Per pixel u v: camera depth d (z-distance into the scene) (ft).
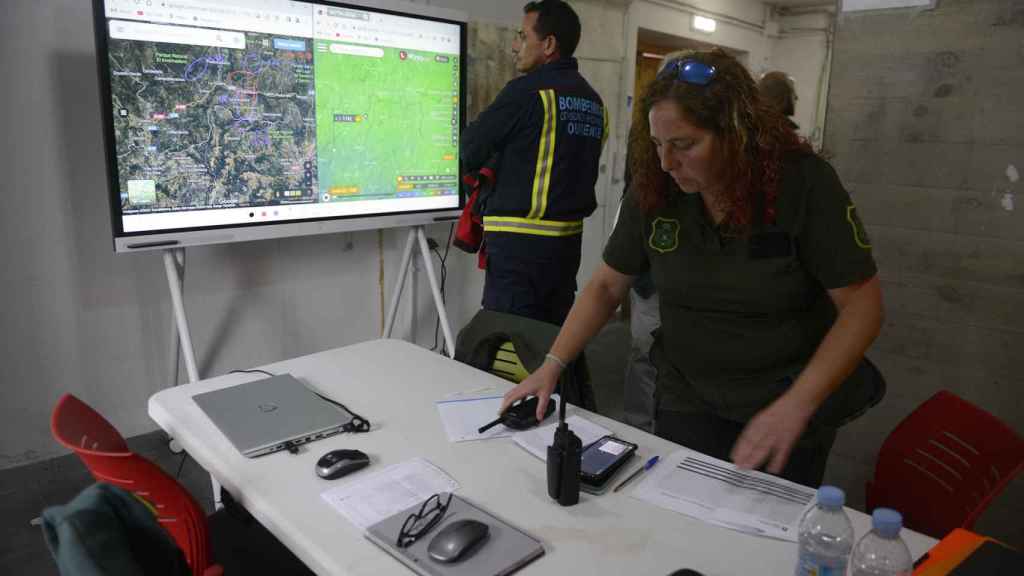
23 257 7.54
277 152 8.60
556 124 7.97
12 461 7.79
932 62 6.24
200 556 3.85
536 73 8.13
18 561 6.42
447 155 10.59
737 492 3.70
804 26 23.72
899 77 6.43
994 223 6.16
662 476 3.88
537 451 4.11
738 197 3.75
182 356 9.02
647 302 8.05
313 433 4.27
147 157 7.49
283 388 4.96
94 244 8.03
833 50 6.76
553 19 8.13
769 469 3.48
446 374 5.46
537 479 3.83
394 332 11.66
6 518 7.06
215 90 7.90
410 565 3.01
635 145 4.25
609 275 4.72
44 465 7.90
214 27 7.77
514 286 8.46
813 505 3.54
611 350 13.52
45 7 7.32
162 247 7.69
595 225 15.76
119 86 7.18
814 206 3.81
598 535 3.28
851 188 6.88
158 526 2.72
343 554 3.11
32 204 7.52
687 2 18.15
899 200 6.61
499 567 2.96
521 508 3.51
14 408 7.70
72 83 7.63
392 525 3.30
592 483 3.70
